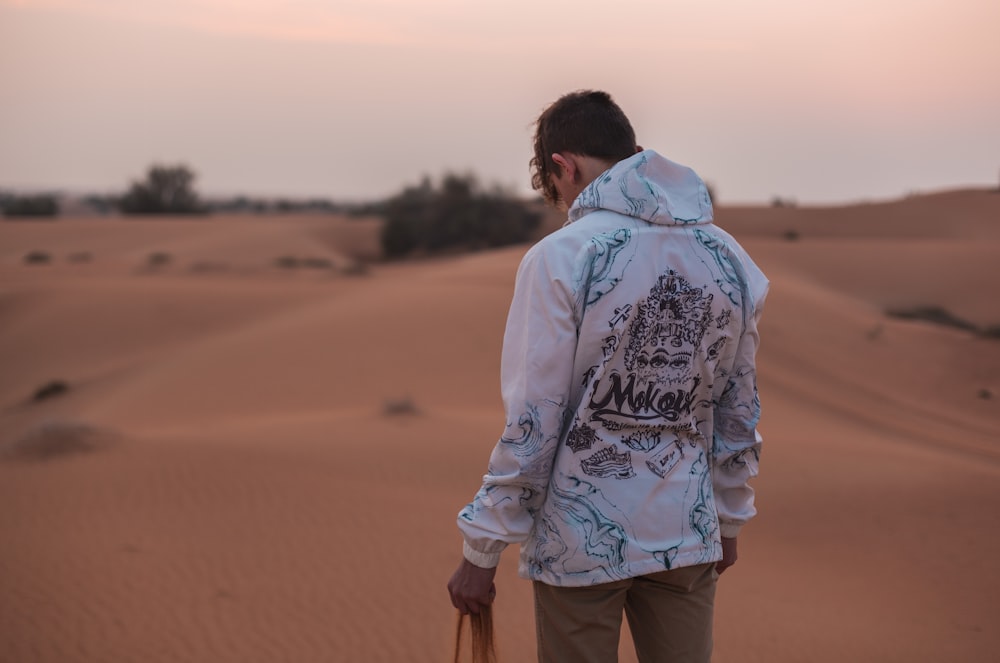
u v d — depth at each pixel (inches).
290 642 211.9
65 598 233.3
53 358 1075.3
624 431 71.2
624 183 72.2
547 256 69.9
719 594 248.5
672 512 71.8
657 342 70.8
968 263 1573.6
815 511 344.2
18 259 2213.3
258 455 410.6
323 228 2925.7
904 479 397.7
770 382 844.0
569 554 71.4
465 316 986.1
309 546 286.7
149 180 4160.9
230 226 2856.8
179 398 761.6
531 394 69.1
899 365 934.4
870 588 255.3
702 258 72.9
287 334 956.0
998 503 345.4
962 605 238.1
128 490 339.3
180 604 233.5
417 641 214.1
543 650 76.6
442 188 2731.3
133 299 1288.1
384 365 833.5
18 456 386.3
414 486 385.1
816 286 1457.9
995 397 813.9
